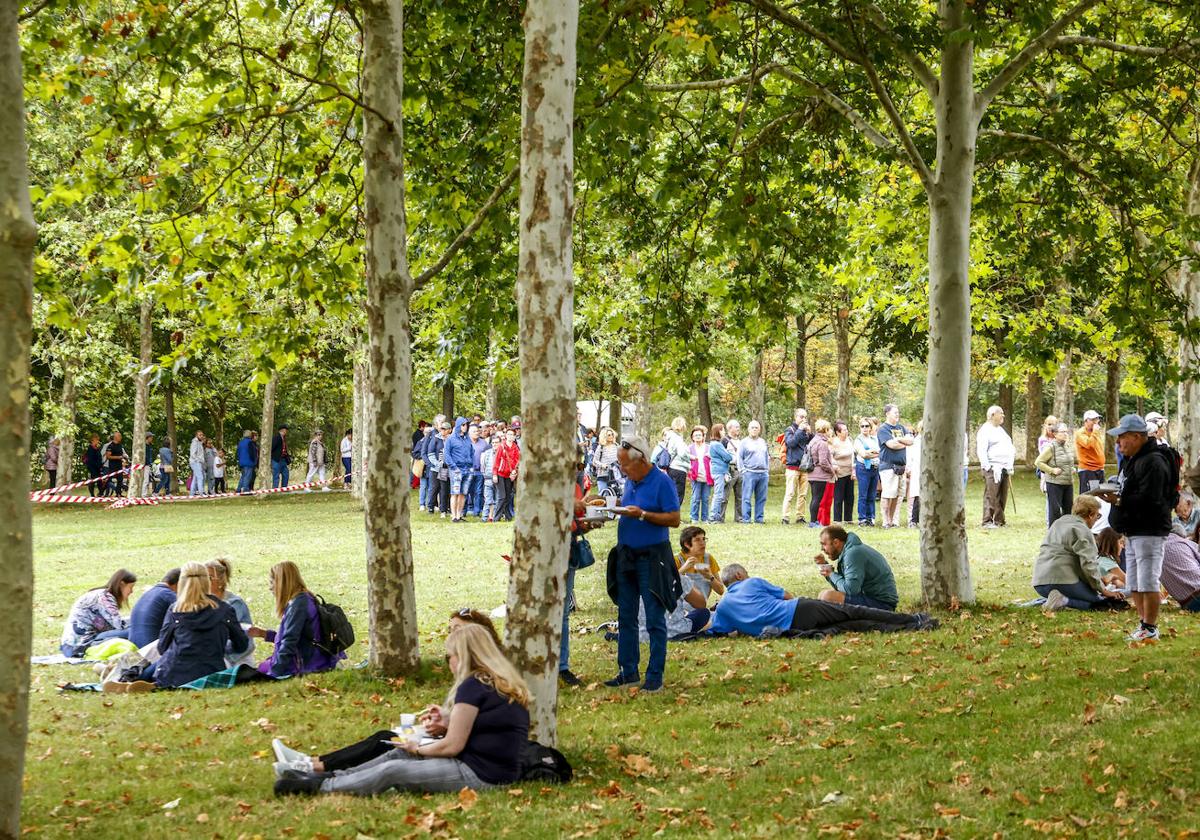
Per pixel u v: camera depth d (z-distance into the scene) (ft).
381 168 33.96
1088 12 49.21
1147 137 56.65
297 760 23.58
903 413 207.92
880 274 81.56
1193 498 47.11
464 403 168.25
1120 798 20.49
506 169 42.45
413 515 94.48
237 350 118.11
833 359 190.19
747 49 46.03
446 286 46.39
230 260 41.39
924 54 43.14
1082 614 42.04
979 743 25.05
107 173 38.88
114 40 36.35
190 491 135.44
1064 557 43.55
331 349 126.11
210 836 19.93
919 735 26.22
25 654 16.81
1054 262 58.59
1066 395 115.96
